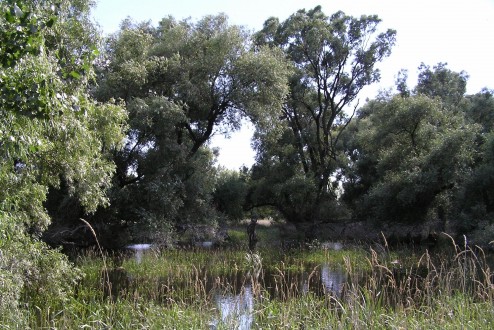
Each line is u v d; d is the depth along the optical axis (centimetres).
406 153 2911
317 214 3403
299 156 3591
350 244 2448
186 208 2534
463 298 872
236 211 3475
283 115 3516
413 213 2720
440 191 2655
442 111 3016
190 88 2411
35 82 517
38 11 586
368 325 798
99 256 1944
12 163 725
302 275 1545
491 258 1772
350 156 3991
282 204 3616
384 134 2980
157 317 939
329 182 3688
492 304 812
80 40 1073
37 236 1150
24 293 1018
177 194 2420
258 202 3706
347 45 3400
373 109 3538
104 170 1198
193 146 2666
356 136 3769
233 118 2680
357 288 925
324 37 3306
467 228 2292
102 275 1574
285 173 3559
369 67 3488
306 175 3434
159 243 2156
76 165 1021
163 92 2512
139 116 2159
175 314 939
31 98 501
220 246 2430
